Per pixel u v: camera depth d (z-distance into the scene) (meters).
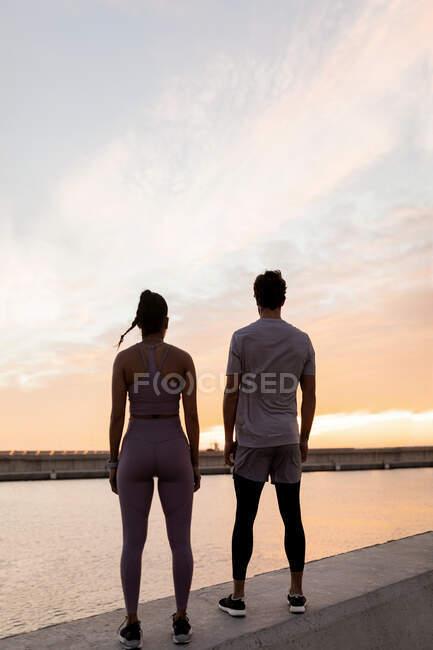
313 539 18.56
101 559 15.54
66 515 23.84
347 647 2.73
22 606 11.41
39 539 18.34
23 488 37.06
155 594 12.24
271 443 2.86
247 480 2.90
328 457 61.41
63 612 11.04
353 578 3.28
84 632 2.55
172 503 2.60
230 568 14.69
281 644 2.54
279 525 22.53
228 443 3.01
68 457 47.59
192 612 2.81
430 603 3.21
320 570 3.47
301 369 3.02
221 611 2.82
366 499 30.73
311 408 3.04
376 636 2.86
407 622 3.02
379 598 3.01
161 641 2.45
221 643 2.43
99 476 45.19
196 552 16.53
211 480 44.84
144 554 16.48
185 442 2.67
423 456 67.50
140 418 2.63
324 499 30.97
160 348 2.68
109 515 23.80
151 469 2.56
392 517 23.53
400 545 4.17
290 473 2.91
